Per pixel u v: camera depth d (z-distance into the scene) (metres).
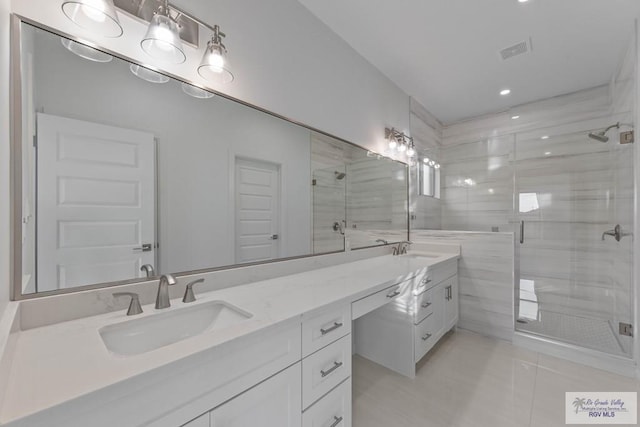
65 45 0.93
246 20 1.45
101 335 0.85
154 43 1.09
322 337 1.10
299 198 1.76
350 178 2.18
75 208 0.95
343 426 1.21
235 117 1.42
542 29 1.94
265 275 1.54
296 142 1.73
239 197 1.44
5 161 0.75
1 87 0.70
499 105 3.20
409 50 2.20
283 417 0.94
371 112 2.39
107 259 1.02
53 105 0.91
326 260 1.94
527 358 2.16
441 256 2.54
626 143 2.10
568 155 2.87
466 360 2.13
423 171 3.29
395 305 1.96
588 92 2.77
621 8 1.74
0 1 0.69
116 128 1.04
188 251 1.24
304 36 1.77
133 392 0.60
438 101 3.11
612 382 1.82
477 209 3.47
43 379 0.57
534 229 3.06
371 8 1.77
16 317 0.75
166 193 1.18
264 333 0.87
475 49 2.18
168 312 1.00
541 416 1.52
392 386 1.80
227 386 0.78
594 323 2.62
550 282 2.95
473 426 1.45
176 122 1.21
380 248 2.52
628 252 2.10
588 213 2.75
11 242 0.82
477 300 2.62
